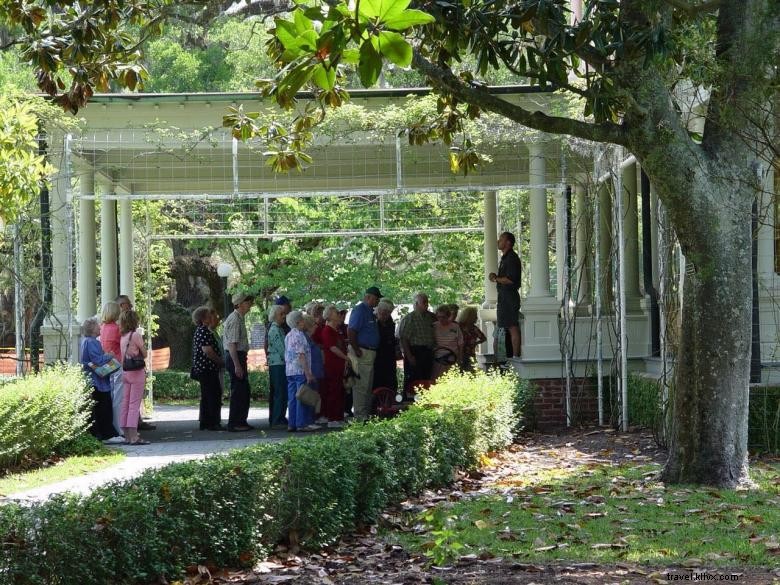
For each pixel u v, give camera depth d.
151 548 6.54
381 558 7.54
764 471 10.70
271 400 17.02
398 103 16.62
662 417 12.92
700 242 9.66
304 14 4.88
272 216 28.81
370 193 16.14
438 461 10.58
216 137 16.50
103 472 12.07
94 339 14.91
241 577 7.00
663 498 9.16
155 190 22.30
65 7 10.65
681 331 10.09
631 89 9.34
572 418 16.22
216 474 7.23
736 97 9.13
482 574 6.65
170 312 30.73
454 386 12.90
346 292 27.56
